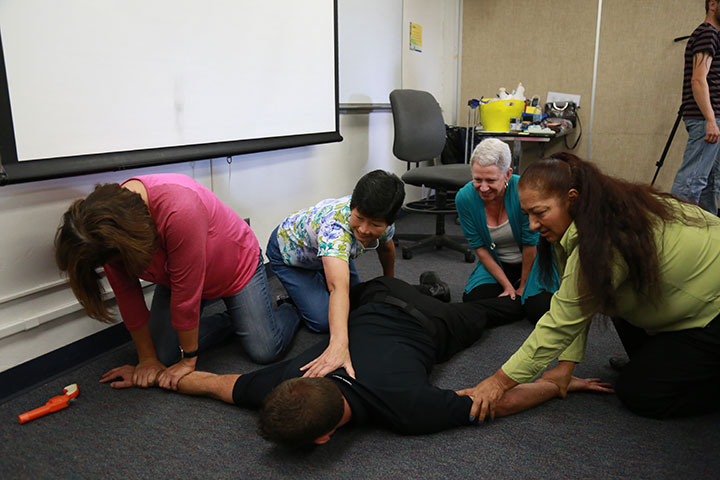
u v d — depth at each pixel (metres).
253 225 2.38
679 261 1.15
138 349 1.54
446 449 1.21
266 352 1.65
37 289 1.48
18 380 1.49
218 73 1.97
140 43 1.64
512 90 4.34
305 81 2.47
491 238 2.00
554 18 4.06
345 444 1.24
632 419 1.33
